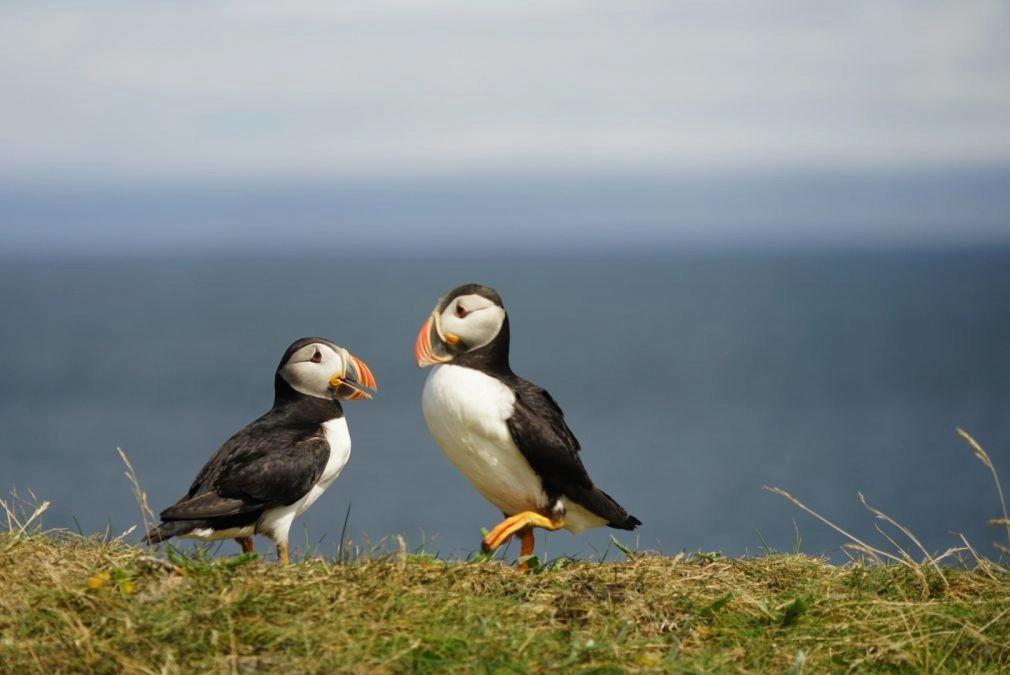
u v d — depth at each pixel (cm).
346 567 579
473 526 2650
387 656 497
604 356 7888
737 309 12769
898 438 4309
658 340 9075
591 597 588
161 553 617
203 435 4322
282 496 689
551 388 6200
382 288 17125
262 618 520
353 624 520
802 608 586
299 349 752
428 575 578
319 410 746
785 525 2745
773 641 563
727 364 7275
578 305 13825
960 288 16062
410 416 5162
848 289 16338
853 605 596
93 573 564
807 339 8956
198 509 661
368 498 3112
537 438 697
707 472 3616
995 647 568
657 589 600
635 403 5575
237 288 17100
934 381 6203
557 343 8938
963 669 556
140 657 489
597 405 5541
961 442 4191
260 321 10600
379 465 3791
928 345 8306
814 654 556
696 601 591
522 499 727
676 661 528
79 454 3838
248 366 6962
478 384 704
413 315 11162
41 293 15450
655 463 3819
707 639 565
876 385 6056
